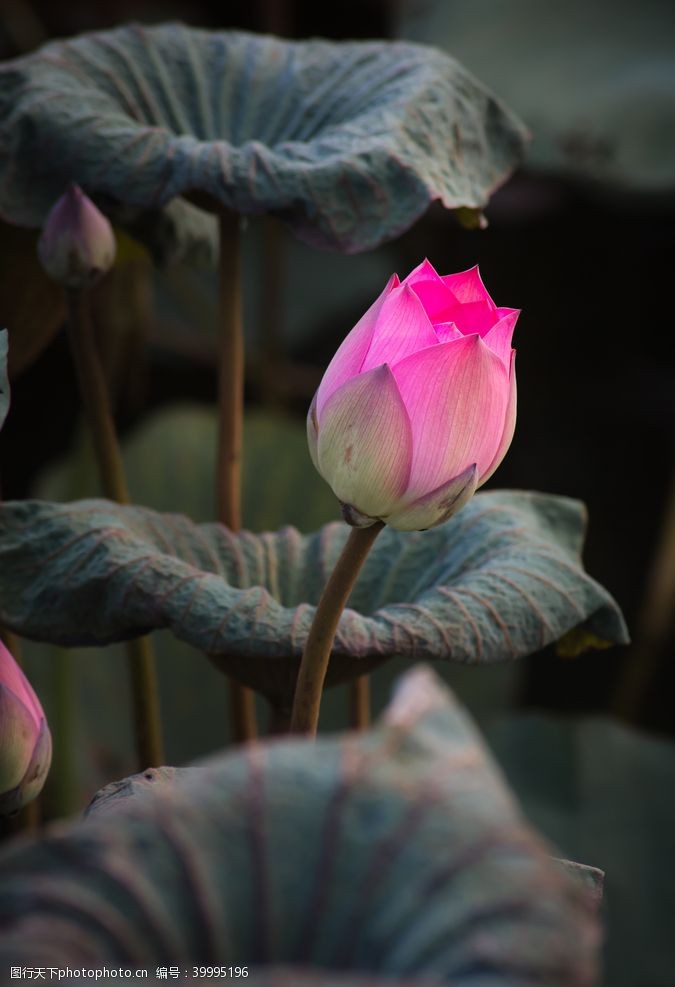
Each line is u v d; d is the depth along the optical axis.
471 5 2.78
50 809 2.10
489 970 1.01
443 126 1.52
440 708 1.06
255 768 1.05
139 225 1.60
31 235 1.59
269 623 1.35
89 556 1.38
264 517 2.41
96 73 1.55
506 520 1.46
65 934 1.02
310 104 1.58
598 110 2.49
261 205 1.45
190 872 1.04
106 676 2.36
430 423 1.22
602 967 1.87
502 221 2.99
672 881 1.99
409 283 1.26
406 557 1.47
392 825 1.04
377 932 1.03
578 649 1.48
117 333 1.98
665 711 2.93
